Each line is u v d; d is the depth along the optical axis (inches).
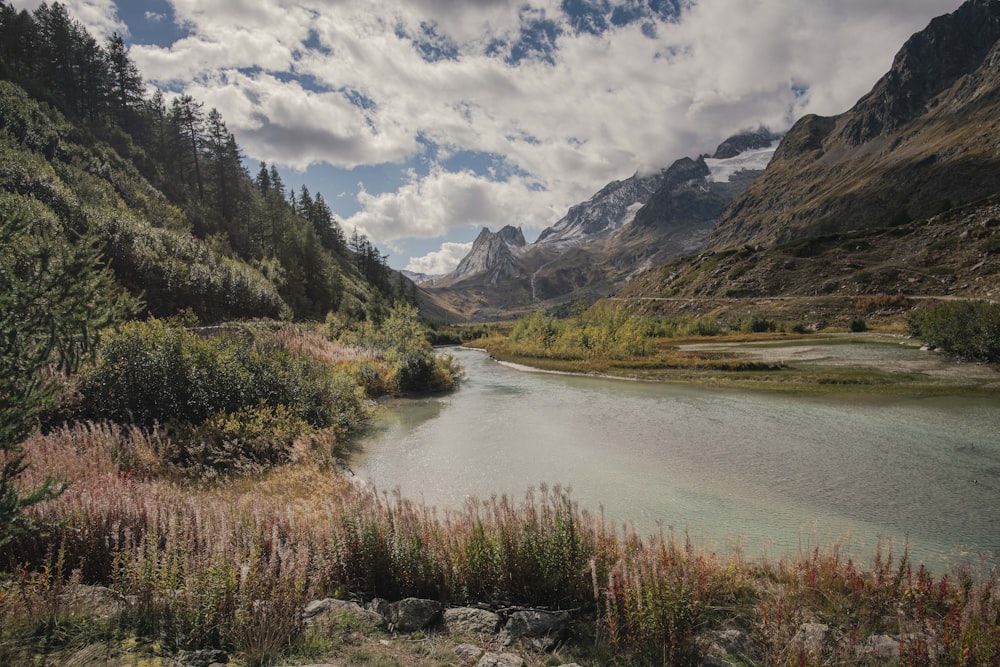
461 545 300.0
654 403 1095.6
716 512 496.1
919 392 1011.3
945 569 358.6
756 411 955.3
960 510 477.7
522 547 292.8
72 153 2453.2
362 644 214.7
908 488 538.3
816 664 198.5
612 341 2170.3
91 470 410.6
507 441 820.6
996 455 634.2
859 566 351.9
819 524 457.7
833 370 1295.5
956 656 184.1
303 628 221.3
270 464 613.6
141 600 218.7
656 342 2422.5
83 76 3444.9
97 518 288.8
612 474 628.4
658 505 519.8
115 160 2842.0
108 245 1547.7
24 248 214.4
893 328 2196.1
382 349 1867.6
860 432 765.9
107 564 268.7
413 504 365.1
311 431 729.0
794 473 601.6
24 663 169.2
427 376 1445.6
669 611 217.9
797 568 308.0
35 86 2942.9
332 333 2066.9
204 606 211.5
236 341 911.7
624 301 5049.2
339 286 3799.2
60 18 3390.7
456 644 226.2
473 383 1578.5
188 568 233.8
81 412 619.8
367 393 1252.5
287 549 277.3
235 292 1936.5
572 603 270.5
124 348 682.2
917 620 222.8
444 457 734.5
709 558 313.1
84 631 195.9
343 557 297.3
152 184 3075.8
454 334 4800.7
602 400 1167.6
